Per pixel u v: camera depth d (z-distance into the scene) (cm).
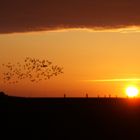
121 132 5512
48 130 5322
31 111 6588
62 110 6975
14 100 7325
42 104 7206
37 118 6069
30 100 7456
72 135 5106
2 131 5100
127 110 7656
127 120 6625
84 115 6762
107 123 6219
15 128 5294
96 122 6219
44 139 4781
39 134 5056
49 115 6431
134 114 7269
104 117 6769
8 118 5859
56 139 4816
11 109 6531
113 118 6756
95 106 7688
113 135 5253
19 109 6619
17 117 5991
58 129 5447
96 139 4944
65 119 6247
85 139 4897
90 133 5334
